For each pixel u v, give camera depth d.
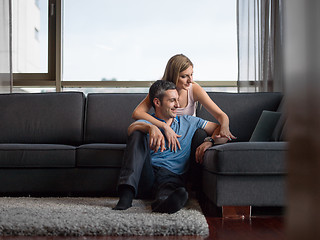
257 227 1.53
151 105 2.41
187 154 2.27
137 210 1.77
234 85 3.97
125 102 3.09
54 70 4.09
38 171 2.52
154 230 1.36
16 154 2.49
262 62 3.76
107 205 1.96
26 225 1.35
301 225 0.23
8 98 3.15
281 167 1.76
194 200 2.15
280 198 1.79
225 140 2.30
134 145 1.92
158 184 2.06
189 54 4.07
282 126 2.30
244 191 1.79
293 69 0.24
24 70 4.12
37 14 4.15
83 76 4.11
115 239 1.27
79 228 1.33
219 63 4.05
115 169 2.51
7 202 2.08
